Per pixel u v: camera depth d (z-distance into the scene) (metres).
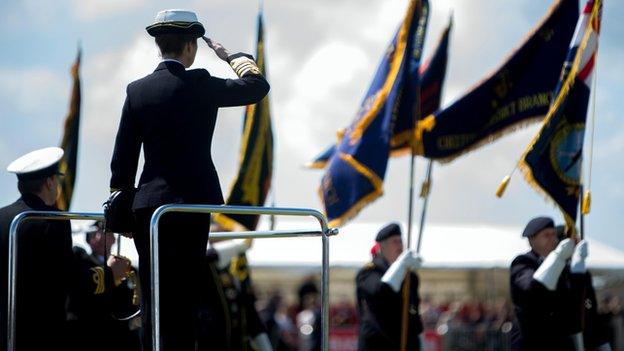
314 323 71.00
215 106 18.83
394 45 33.25
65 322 21.83
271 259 74.38
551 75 31.77
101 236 25.66
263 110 35.34
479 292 89.50
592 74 28.00
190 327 18.47
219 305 30.88
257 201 34.94
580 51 27.95
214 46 19.34
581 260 28.38
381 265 31.97
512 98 32.31
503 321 65.56
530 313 28.16
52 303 21.53
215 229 32.44
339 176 33.06
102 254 25.69
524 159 27.22
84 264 23.83
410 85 33.12
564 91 27.53
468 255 75.44
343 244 74.81
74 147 33.44
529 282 27.91
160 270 18.41
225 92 18.75
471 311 84.19
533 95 32.00
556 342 28.20
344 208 32.88
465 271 85.88
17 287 21.39
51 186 22.50
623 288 86.25
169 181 18.44
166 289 18.39
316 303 82.56
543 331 28.17
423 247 76.44
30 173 22.23
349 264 73.25
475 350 65.69
